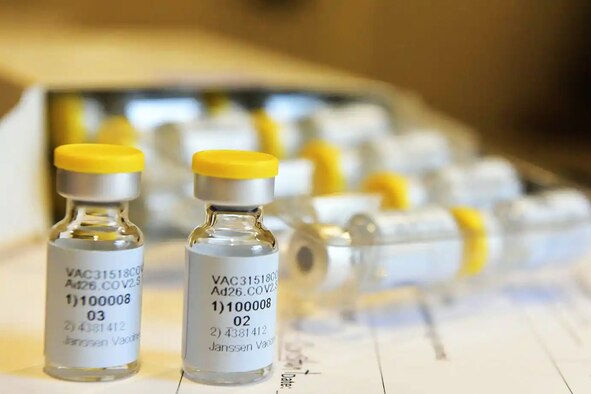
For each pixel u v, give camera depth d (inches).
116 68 14.2
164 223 12.7
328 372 9.5
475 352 10.1
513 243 11.6
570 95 22.0
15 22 18.7
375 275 10.7
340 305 11.1
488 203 12.7
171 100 14.4
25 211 12.6
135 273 9.0
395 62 21.9
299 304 11.1
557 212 12.0
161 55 15.7
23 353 9.5
